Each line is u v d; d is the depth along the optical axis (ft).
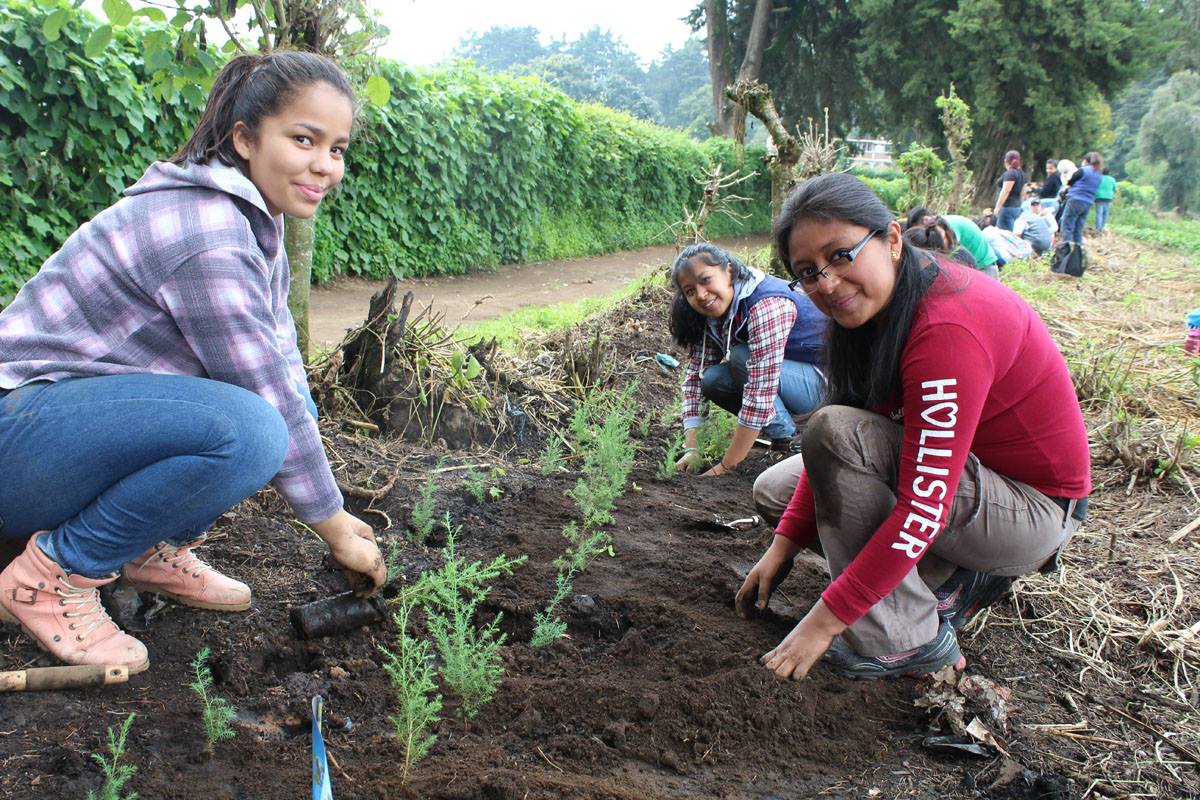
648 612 8.68
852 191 6.57
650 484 12.96
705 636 8.25
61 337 6.33
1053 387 7.18
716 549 10.47
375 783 6.11
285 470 6.81
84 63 22.08
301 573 8.67
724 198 28.02
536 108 44.73
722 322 13.04
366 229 35.24
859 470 7.27
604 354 17.28
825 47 102.37
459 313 30.66
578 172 50.29
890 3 88.94
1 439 6.21
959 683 7.58
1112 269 44.80
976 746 7.02
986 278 7.05
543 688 7.32
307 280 12.87
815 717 7.25
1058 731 7.50
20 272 22.68
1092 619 9.44
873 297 6.75
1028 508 7.45
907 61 92.22
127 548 6.63
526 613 8.59
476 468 12.30
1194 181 170.19
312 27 12.07
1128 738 7.50
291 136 6.40
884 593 7.03
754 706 7.14
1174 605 9.86
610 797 6.14
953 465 6.66
